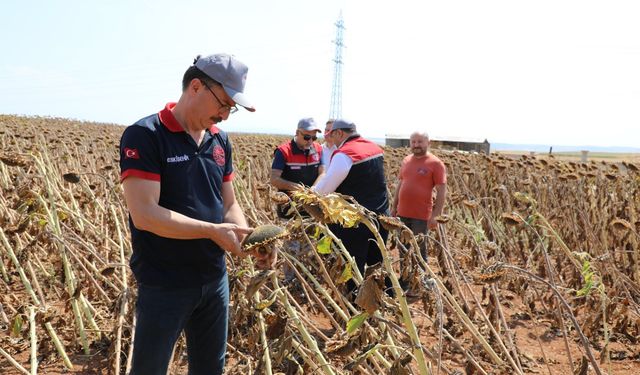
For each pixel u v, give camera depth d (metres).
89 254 5.55
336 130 5.64
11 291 5.91
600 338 5.38
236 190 7.51
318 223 2.89
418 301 6.08
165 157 2.71
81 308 4.90
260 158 13.93
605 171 9.47
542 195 9.86
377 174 5.59
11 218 6.34
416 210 6.73
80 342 4.70
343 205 2.30
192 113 2.78
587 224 7.09
